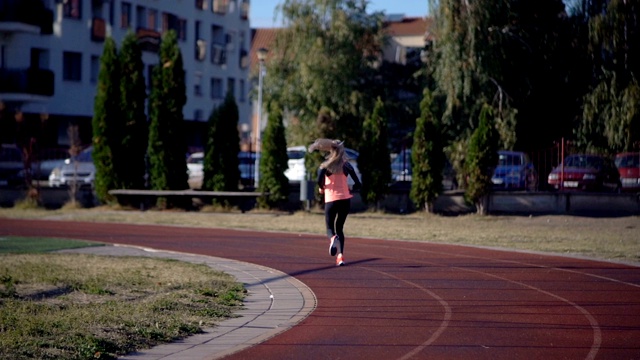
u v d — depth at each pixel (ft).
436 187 90.48
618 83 104.17
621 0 104.47
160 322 32.17
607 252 58.39
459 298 39.42
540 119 118.11
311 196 90.63
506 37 113.91
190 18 188.55
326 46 136.36
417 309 36.50
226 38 206.49
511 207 91.45
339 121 137.49
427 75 128.88
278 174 92.58
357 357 27.58
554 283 44.29
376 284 43.78
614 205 90.68
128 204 96.27
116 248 59.47
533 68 116.57
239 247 61.77
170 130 94.53
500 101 113.60
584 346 29.30
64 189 100.12
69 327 30.50
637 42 105.19
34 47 145.48
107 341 28.50
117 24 163.73
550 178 95.40
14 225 78.89
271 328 32.24
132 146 95.14
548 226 79.77
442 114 116.98
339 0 138.41
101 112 94.84
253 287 42.37
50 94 144.97
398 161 109.60
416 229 75.92
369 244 64.28
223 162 95.09
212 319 33.63
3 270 45.29
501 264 52.26
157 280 42.88
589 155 98.27
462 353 28.19
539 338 30.60
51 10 146.82
